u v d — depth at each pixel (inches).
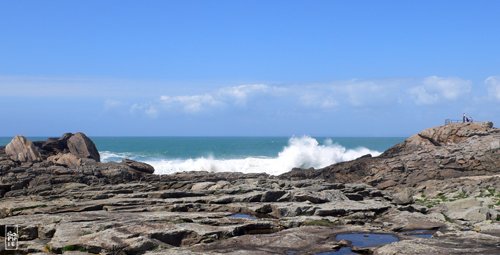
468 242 986.1
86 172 1968.5
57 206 1384.1
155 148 6240.2
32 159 2154.3
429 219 1298.0
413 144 2625.5
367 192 1763.0
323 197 1540.4
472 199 1518.2
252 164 4072.3
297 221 1236.5
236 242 1008.9
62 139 2492.6
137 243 940.0
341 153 4232.3
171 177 2098.9
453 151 2337.6
